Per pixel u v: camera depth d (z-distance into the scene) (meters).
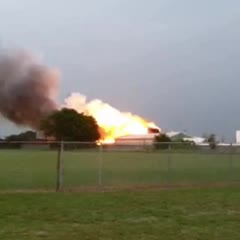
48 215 13.57
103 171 33.44
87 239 10.37
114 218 13.20
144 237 10.65
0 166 39.16
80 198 17.89
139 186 23.81
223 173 32.66
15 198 17.59
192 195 19.44
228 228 11.84
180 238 10.59
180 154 46.09
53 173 31.84
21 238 10.33
